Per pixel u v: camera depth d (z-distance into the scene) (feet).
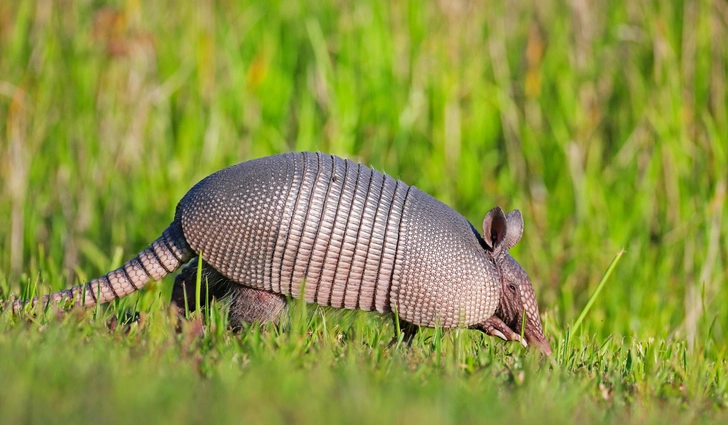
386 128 87.35
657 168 82.94
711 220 79.30
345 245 50.55
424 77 88.89
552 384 40.32
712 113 85.56
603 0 91.66
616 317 75.87
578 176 83.92
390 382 36.99
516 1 92.79
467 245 53.01
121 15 82.69
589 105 88.38
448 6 89.86
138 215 82.02
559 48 90.02
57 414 27.48
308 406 30.50
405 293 51.47
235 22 89.86
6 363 32.58
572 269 81.15
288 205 50.16
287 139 89.25
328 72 87.40
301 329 48.73
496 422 32.12
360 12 89.10
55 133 84.48
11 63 84.12
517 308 54.29
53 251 80.74
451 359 42.55
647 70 88.02
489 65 91.91
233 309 51.72
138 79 86.28
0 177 82.64
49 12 85.30
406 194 52.65
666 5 87.20
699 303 77.71
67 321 43.39
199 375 37.70
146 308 60.18
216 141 85.25
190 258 52.37
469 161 87.40
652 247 82.33
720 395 44.93
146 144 85.97
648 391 41.57
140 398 29.45
